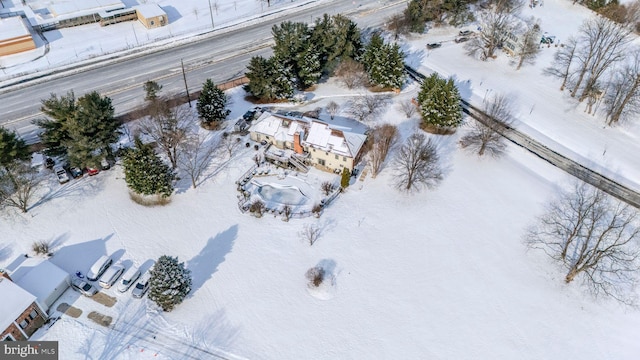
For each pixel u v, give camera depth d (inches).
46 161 2792.8
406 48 4092.0
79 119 2491.4
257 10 4638.3
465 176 2839.6
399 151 2947.8
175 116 2898.6
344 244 2416.3
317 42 3472.0
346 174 2632.9
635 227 2517.2
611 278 2281.0
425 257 2372.0
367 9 4653.1
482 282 2266.2
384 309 2145.7
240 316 2101.4
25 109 3238.2
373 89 3565.5
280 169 2839.6
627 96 3100.4
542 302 2191.2
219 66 3759.8
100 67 3722.9
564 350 2021.4
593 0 4621.1
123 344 1983.3
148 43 4020.7
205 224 2502.5
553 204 2657.5
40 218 2498.8
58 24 4173.2
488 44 3946.9
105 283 2159.2
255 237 2440.9
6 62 3700.8
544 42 4141.2
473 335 2063.2
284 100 3398.1
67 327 2026.3
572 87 3592.5
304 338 2033.7
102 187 2682.1
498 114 3051.2
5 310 1898.4
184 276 2071.9
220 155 2903.5
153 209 2573.8
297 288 2214.6
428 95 3115.2
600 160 3004.4
